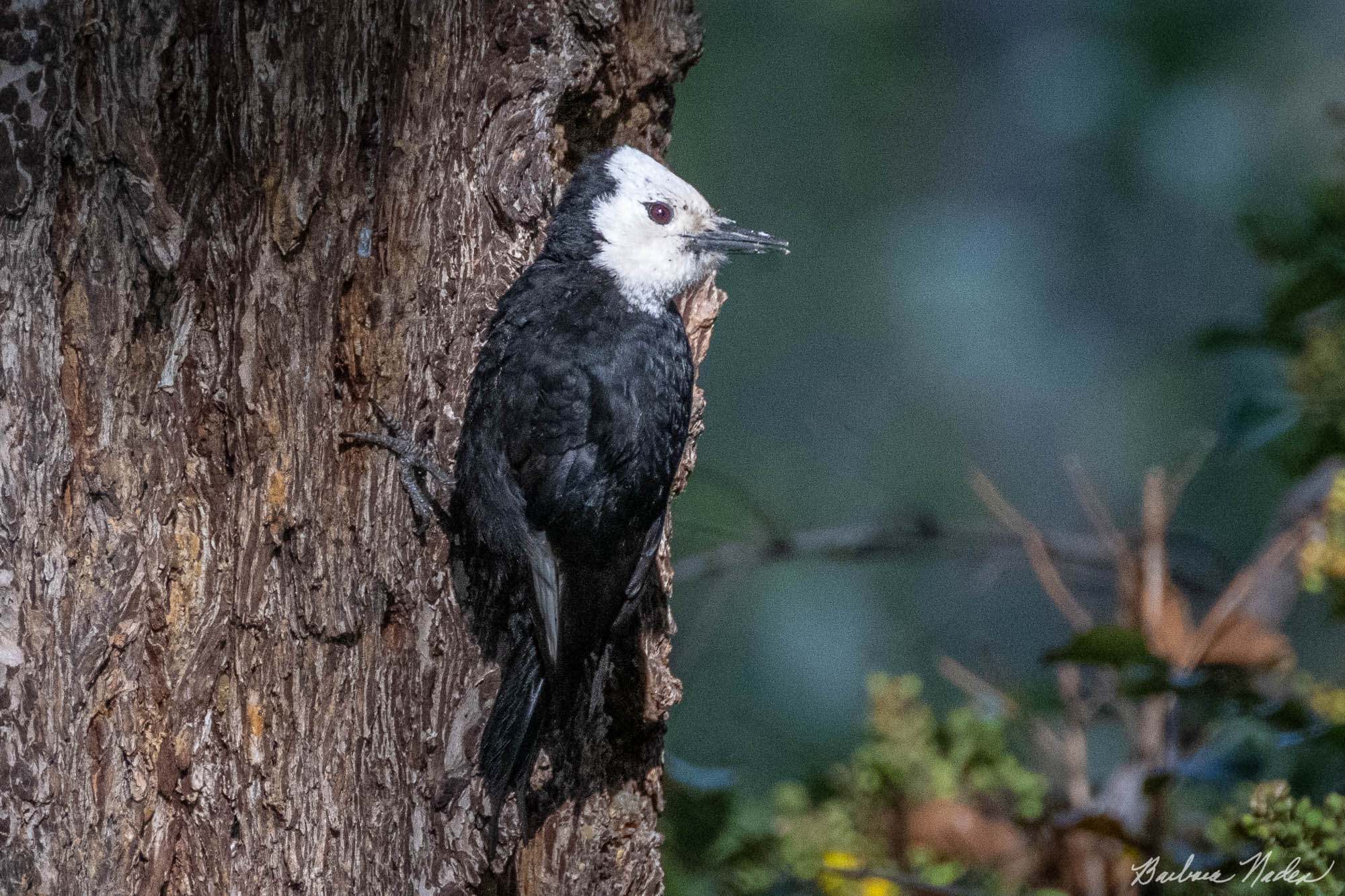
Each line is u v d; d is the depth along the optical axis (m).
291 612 8.22
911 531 14.52
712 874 10.27
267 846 8.20
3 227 7.47
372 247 8.41
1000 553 14.38
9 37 7.41
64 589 7.64
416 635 8.50
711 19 27.97
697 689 21.78
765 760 15.45
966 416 27.22
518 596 8.66
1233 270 27.77
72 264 7.66
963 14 28.62
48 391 7.57
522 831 8.37
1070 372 27.81
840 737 19.78
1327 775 9.66
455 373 8.63
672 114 10.47
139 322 7.86
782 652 22.58
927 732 10.28
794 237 28.00
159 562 7.94
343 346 8.39
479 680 8.58
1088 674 11.68
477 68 8.52
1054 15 28.41
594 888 8.89
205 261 7.99
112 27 7.59
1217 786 9.86
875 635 23.06
